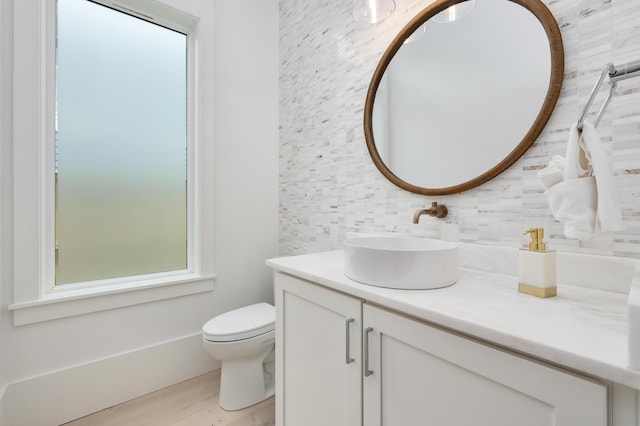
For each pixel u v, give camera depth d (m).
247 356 1.51
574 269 0.80
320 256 1.31
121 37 1.68
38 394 1.35
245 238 2.04
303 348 1.03
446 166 1.13
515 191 0.94
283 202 2.15
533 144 0.90
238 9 2.01
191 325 1.81
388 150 1.34
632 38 0.73
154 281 1.71
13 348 1.31
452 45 1.11
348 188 1.57
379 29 1.40
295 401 1.07
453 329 0.61
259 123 2.11
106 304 1.52
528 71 0.91
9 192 1.31
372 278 0.82
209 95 1.86
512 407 0.52
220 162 1.93
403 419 0.70
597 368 0.41
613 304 0.65
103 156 1.62
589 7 0.79
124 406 1.53
